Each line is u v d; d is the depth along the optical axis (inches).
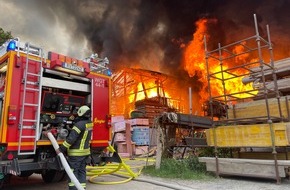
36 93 205.9
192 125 363.6
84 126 203.3
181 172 285.7
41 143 201.6
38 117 202.5
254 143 247.4
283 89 280.4
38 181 283.1
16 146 188.7
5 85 193.5
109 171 293.6
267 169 235.1
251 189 215.2
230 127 266.1
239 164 251.8
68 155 202.5
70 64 225.9
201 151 336.8
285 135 230.7
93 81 252.5
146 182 258.2
